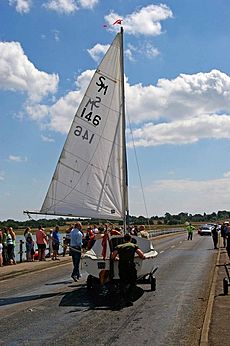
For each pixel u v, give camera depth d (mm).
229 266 22547
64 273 20781
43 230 26266
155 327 10133
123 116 16469
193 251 34375
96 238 15508
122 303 12773
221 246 39938
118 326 10281
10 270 20906
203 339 8617
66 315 11523
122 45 16578
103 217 16250
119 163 16344
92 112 16594
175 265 23906
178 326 10195
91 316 11383
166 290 15398
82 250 17891
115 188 16297
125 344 8742
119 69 16531
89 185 16422
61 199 16516
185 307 12406
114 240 15250
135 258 13773
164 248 38250
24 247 29547
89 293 15016
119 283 13703
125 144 16391
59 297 14242
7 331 9867
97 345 8695
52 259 26562
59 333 9672
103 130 16500
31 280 18453
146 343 8797
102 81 16578
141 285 16641
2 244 23406
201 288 15844
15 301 13594
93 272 14234
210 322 10047
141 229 18516
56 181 16625
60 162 16656
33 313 11789
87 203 16375
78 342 8930
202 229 68688
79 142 16625
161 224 94375
